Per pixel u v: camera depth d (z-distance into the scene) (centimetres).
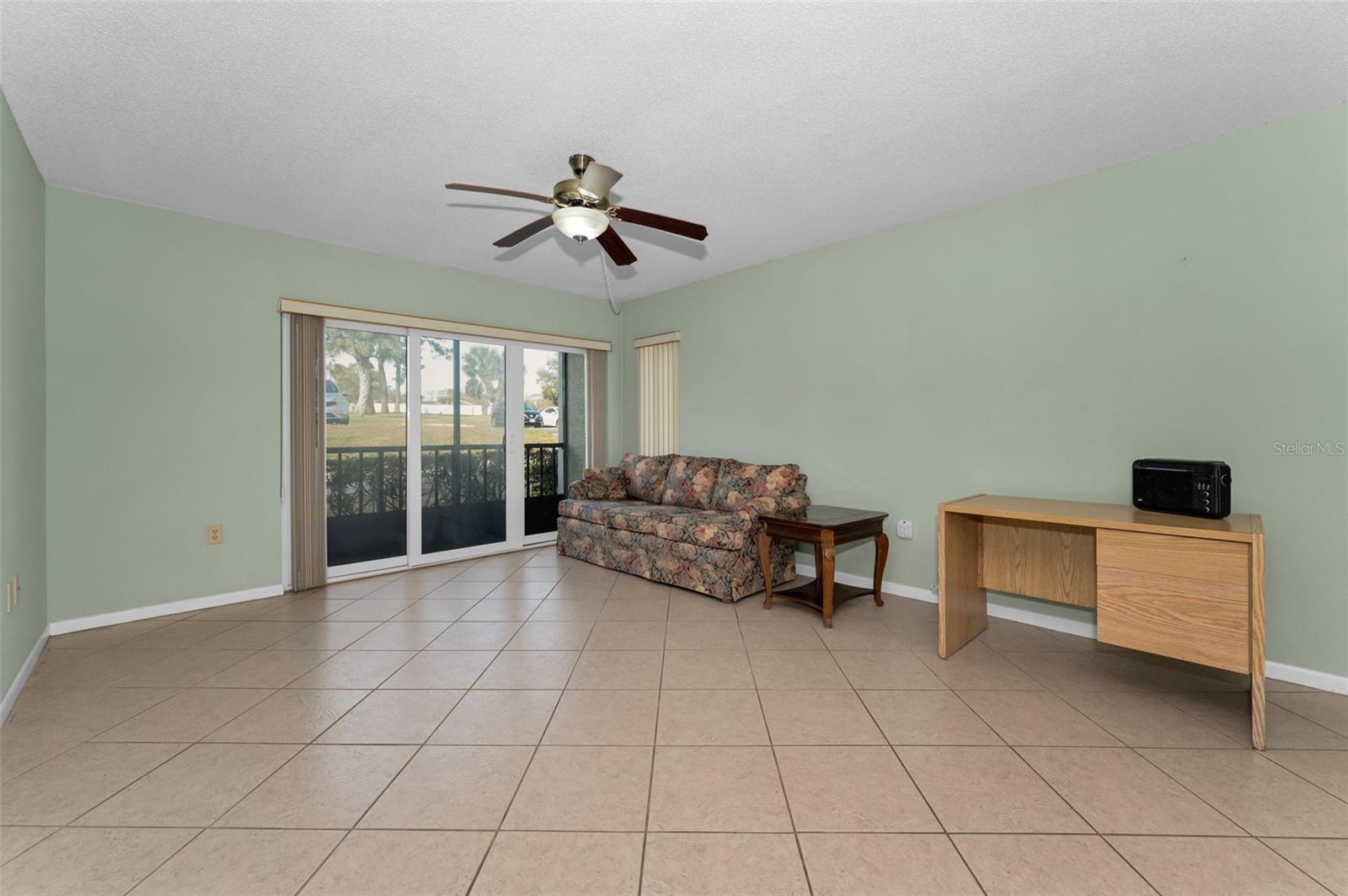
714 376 496
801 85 220
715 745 196
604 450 586
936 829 154
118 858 143
